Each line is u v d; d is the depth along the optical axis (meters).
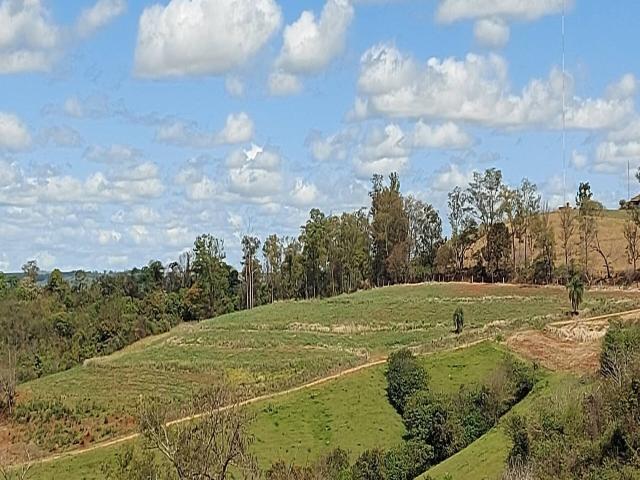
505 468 49.56
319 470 57.22
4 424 91.31
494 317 114.44
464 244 166.38
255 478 36.50
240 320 137.50
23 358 131.25
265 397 83.31
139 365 111.31
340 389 83.00
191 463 33.66
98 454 74.19
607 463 36.03
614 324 85.56
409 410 74.25
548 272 148.50
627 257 148.00
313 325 126.00
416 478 63.00
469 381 80.94
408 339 106.56
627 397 38.56
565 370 78.69
